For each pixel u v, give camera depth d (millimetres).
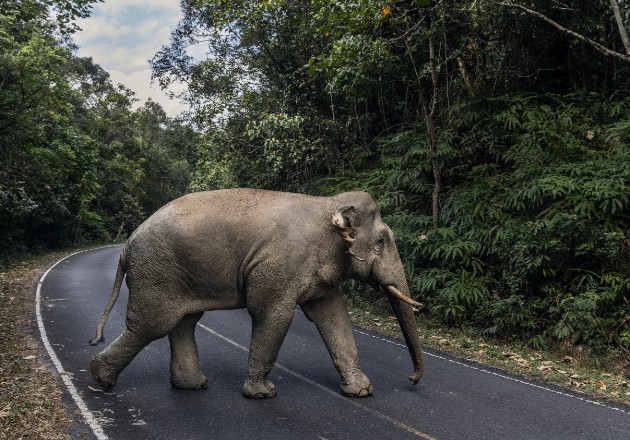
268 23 17109
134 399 5875
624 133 11078
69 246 31750
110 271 18625
